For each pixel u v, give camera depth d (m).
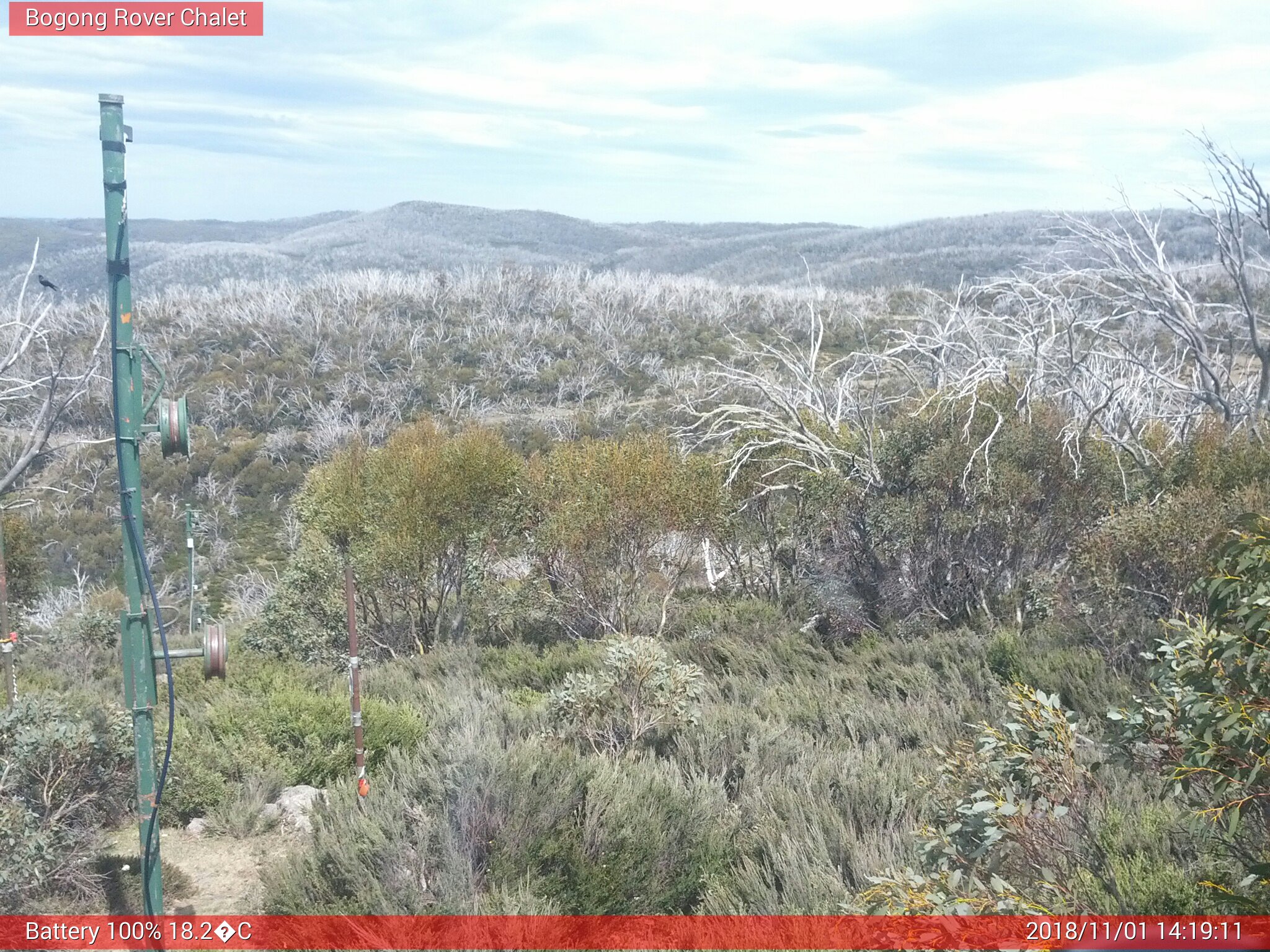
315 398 57.94
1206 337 16.66
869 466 13.49
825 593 13.12
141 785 4.21
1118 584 9.59
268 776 6.81
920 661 9.91
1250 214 14.88
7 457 37.72
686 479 14.34
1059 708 4.09
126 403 3.99
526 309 81.25
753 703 8.78
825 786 5.83
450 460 14.91
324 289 85.25
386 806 4.89
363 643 14.94
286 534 39.28
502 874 4.59
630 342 68.38
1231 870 3.62
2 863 4.72
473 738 5.62
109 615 16.27
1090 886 3.56
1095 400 16.38
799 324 63.56
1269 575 3.18
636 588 14.44
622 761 6.04
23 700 5.53
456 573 15.34
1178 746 3.65
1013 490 11.95
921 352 16.42
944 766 4.39
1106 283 16.14
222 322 71.62
